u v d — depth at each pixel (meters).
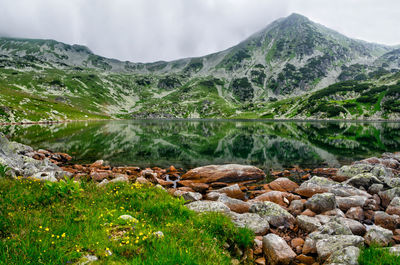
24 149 33.75
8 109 124.06
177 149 44.34
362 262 6.38
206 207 11.49
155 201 9.98
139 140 57.31
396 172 24.53
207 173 24.14
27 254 4.66
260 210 12.09
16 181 9.81
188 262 5.16
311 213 13.04
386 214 11.95
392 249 6.82
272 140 58.34
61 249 5.04
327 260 7.19
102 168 28.27
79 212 7.23
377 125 121.25
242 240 7.83
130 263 4.94
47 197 7.97
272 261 7.55
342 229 9.40
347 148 44.81
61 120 155.25
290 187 19.97
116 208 8.80
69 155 36.06
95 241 5.62
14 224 5.74
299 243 9.30
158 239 6.05
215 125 131.00
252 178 24.48
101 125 119.38
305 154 39.06
